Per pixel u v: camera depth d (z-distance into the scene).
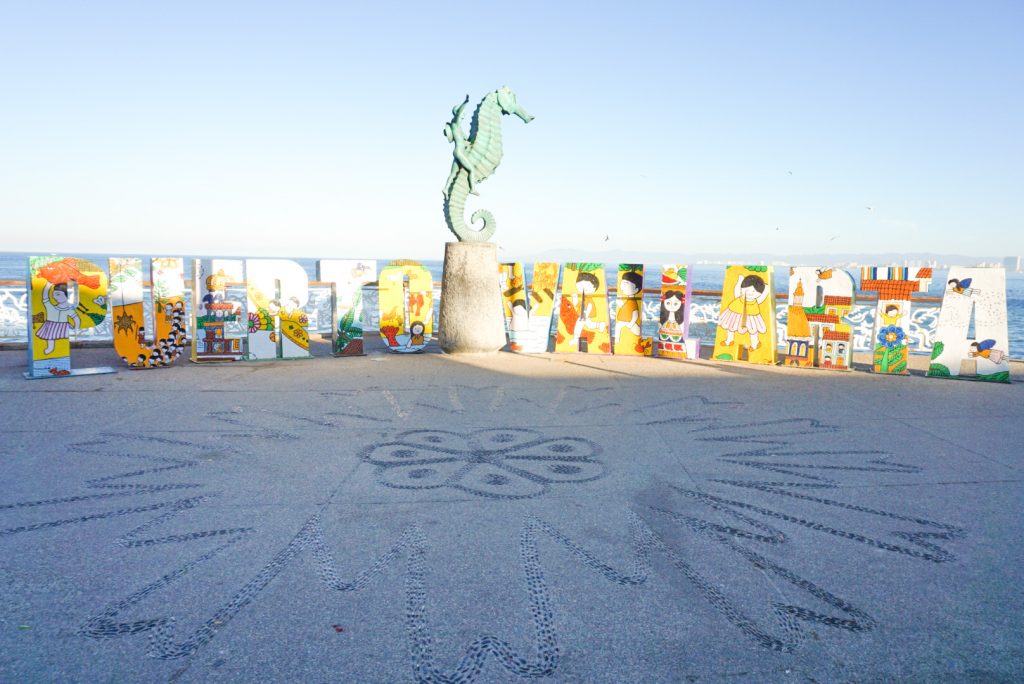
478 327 8.53
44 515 3.15
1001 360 7.05
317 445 4.41
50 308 6.72
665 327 8.66
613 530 3.06
